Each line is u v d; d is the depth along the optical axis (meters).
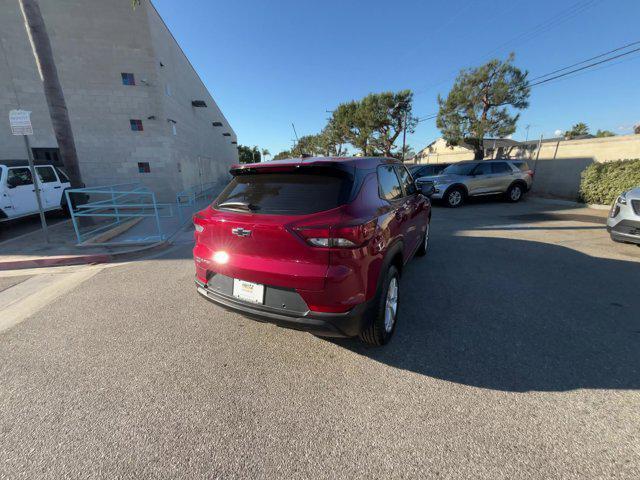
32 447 1.83
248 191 2.65
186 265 5.25
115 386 2.35
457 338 2.91
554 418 1.99
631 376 2.37
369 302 2.35
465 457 1.74
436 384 2.32
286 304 2.31
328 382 2.37
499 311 3.42
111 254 5.72
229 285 2.58
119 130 13.26
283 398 2.21
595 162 12.05
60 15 11.98
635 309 3.45
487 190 11.97
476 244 6.20
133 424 2.00
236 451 1.80
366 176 2.68
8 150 12.63
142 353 2.76
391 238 2.77
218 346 2.85
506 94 19.48
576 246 6.01
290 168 2.55
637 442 1.82
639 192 5.58
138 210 12.29
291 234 2.20
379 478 1.63
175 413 2.08
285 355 2.71
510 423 1.96
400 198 3.42
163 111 13.59
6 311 3.62
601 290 3.96
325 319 2.21
